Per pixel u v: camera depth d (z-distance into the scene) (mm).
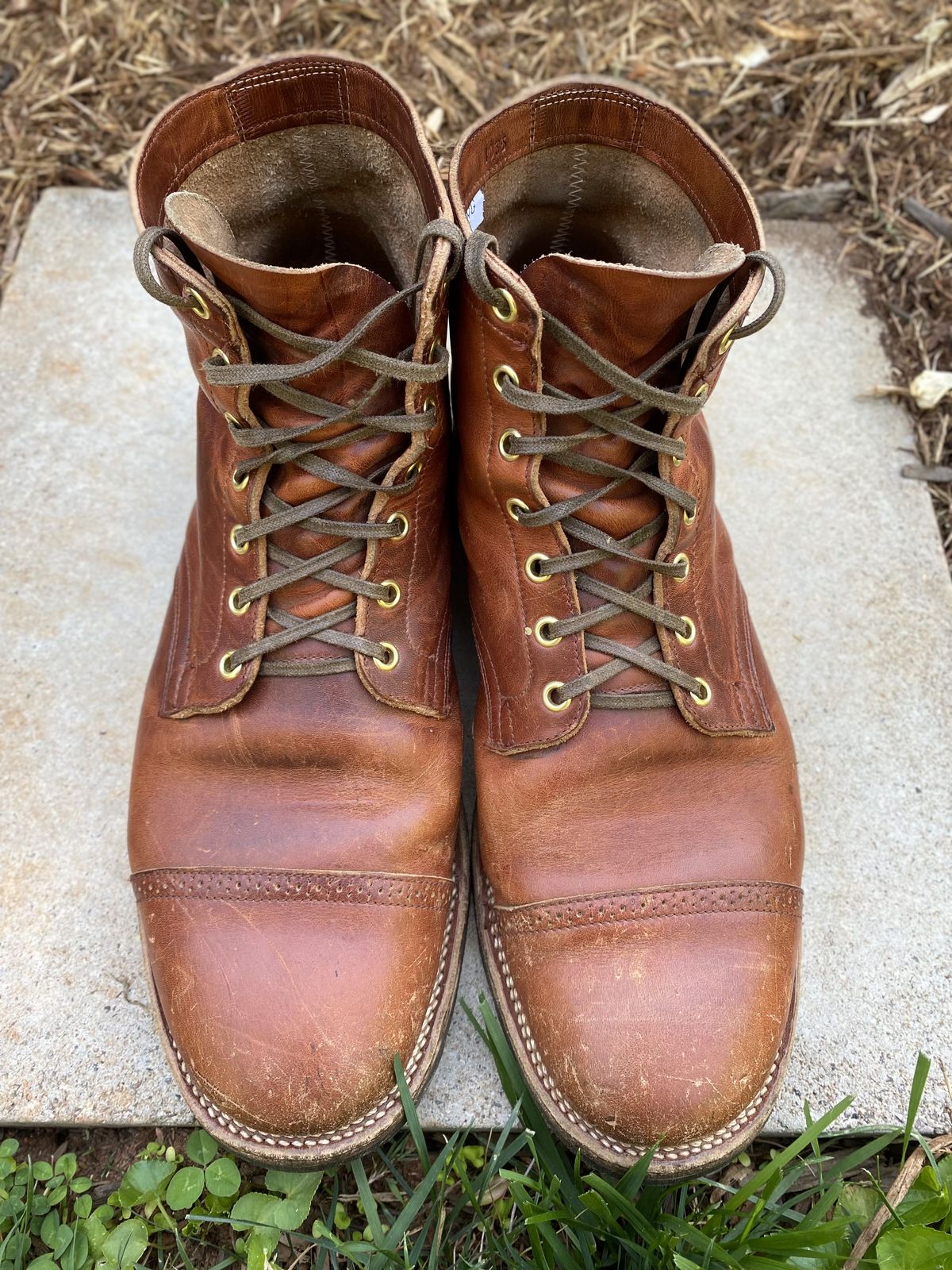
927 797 376
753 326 271
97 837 363
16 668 393
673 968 290
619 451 288
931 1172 294
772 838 314
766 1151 322
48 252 497
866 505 443
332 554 302
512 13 567
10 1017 330
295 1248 307
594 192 313
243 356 267
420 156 277
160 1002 295
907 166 534
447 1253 305
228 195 303
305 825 305
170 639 343
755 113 553
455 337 287
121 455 443
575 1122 286
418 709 318
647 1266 281
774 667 402
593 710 311
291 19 561
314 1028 280
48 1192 311
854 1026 333
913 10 566
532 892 305
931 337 487
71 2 563
